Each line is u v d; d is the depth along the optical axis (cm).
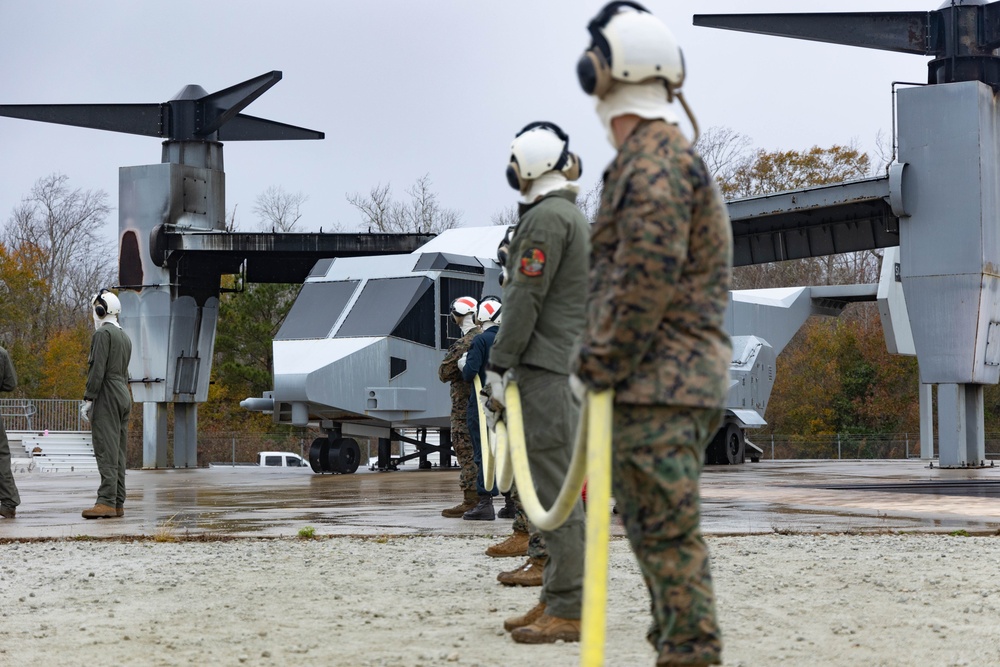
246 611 643
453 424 1243
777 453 4966
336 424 2402
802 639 548
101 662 516
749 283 7100
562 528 554
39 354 6378
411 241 2964
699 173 347
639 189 337
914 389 6012
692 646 344
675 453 342
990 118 2467
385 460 2572
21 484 2202
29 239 7306
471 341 1220
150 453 3041
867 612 622
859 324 6475
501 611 637
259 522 1199
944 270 2450
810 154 6378
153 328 3012
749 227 3061
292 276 3288
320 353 2255
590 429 342
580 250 557
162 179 2988
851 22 2506
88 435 3847
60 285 7300
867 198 2606
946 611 625
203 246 2959
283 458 4156
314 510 1364
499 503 1463
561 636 550
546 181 564
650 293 332
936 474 2308
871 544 956
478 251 2480
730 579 743
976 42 2444
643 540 350
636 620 606
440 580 756
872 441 4934
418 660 512
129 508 1429
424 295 2316
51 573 808
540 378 555
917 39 2488
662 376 341
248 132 3127
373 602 670
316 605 661
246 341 5506
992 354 2505
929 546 942
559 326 555
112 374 1283
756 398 3056
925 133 2462
